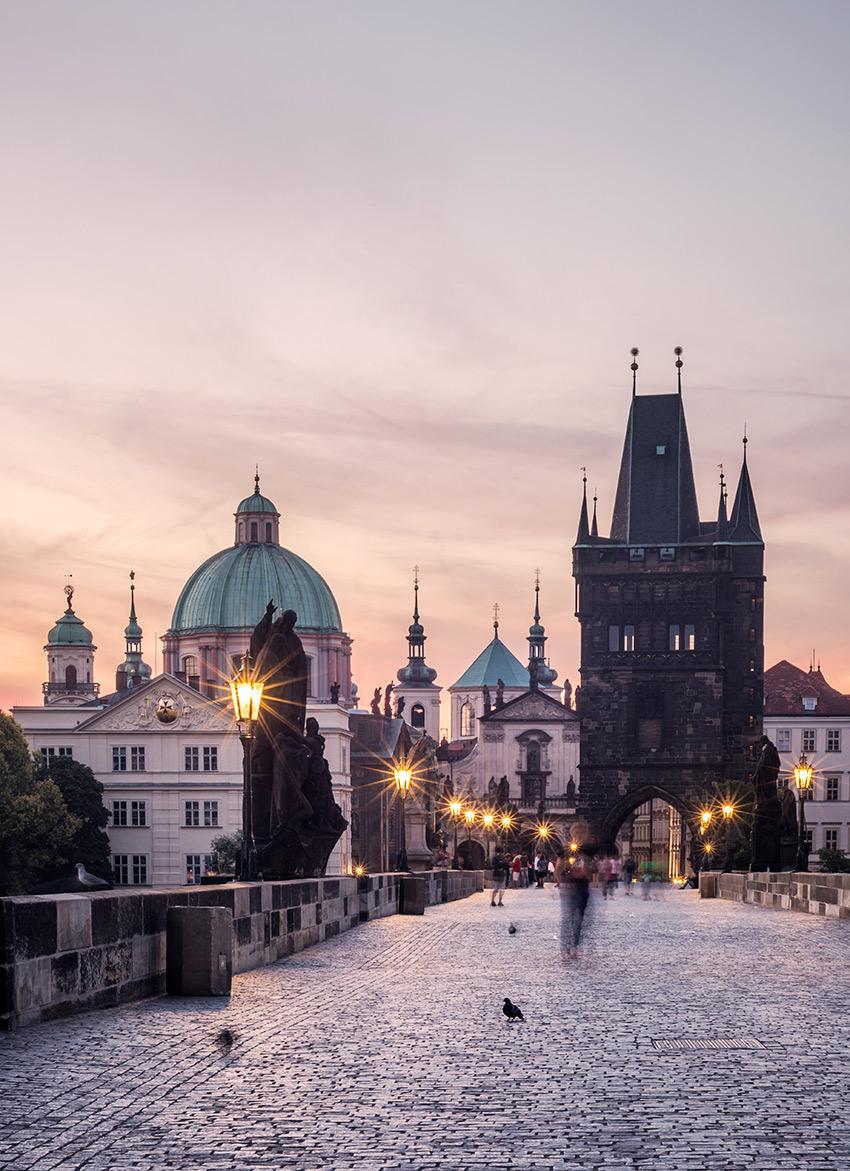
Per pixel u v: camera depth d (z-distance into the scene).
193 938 19.81
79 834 129.38
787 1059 14.18
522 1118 11.47
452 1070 13.64
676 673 142.00
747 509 148.62
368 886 40.94
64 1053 14.33
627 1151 10.35
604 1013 17.86
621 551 143.88
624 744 142.00
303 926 29.67
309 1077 13.24
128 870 136.88
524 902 61.88
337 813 37.12
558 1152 10.35
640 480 148.12
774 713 155.12
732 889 61.53
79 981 17.39
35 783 120.88
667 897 67.94
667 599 143.25
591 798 141.62
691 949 28.39
